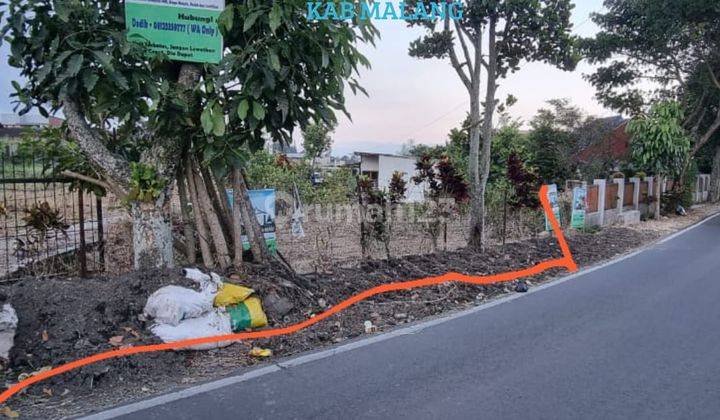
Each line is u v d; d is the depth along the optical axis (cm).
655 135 1920
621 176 1842
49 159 593
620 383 416
